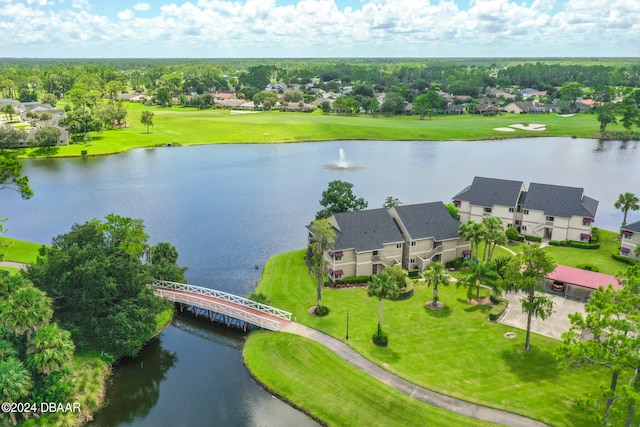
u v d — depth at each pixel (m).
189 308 70.06
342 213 76.06
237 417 47.34
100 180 144.12
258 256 88.38
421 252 77.81
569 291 69.56
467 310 64.75
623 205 97.62
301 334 59.03
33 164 164.75
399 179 145.75
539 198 93.00
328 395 48.75
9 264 77.06
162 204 120.25
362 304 66.69
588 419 43.66
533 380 49.72
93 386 50.59
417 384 49.09
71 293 56.91
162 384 53.06
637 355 37.53
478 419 44.12
